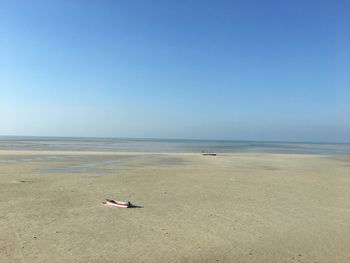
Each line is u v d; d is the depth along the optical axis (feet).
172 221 45.39
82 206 53.11
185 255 33.35
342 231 42.39
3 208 50.62
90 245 35.58
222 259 32.58
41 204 53.88
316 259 33.01
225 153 218.38
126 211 50.42
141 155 174.81
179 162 136.05
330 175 100.22
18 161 128.57
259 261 32.30
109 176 88.48
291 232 41.52
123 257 32.50
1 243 35.53
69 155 164.76
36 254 32.65
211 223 44.73
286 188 74.13
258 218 47.75
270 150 291.38
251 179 86.84
